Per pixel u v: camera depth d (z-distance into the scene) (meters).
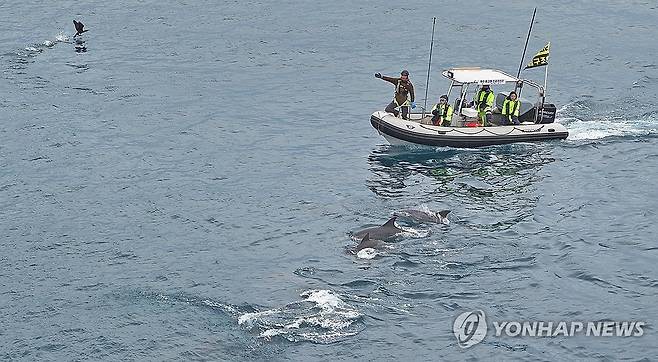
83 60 115.12
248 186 78.94
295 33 126.50
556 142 89.12
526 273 63.25
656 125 93.38
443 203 75.25
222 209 74.38
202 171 82.25
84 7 139.88
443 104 88.81
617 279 62.50
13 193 77.31
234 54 117.81
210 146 88.19
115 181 79.81
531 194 77.25
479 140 87.94
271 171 82.31
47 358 54.28
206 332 56.34
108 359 54.00
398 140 88.06
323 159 85.38
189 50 119.38
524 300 59.88
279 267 64.50
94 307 59.62
